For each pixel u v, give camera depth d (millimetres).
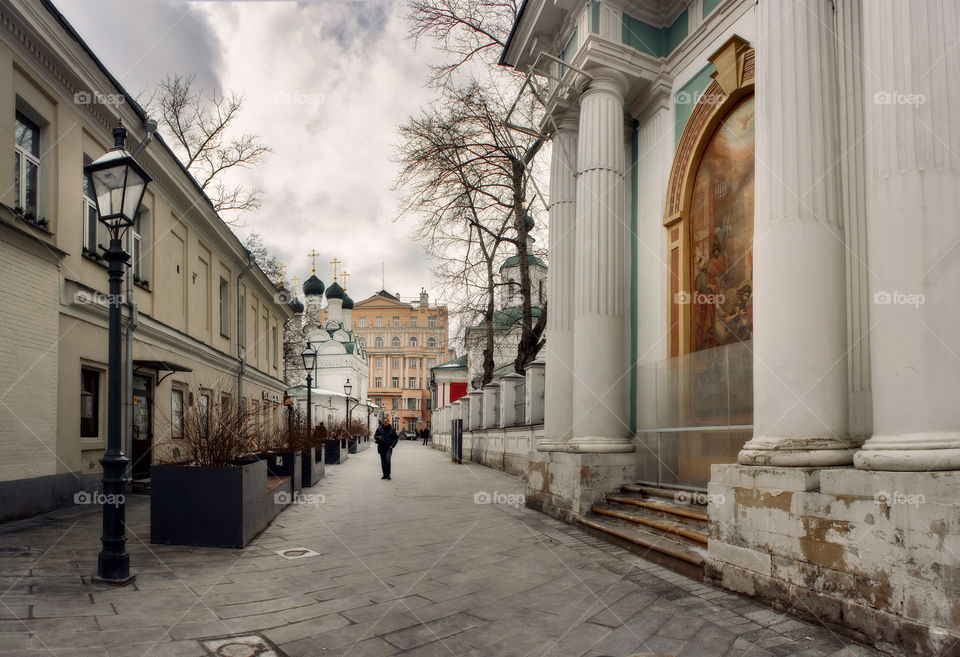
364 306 95625
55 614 4520
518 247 19969
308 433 15547
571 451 9766
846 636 4375
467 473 19906
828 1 5996
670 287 10195
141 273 14148
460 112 18188
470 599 5219
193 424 8016
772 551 5102
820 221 5539
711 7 9734
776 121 5816
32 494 9148
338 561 6637
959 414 4250
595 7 10359
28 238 9133
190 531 7289
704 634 4379
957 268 4355
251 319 24922
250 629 4375
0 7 8695
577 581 5863
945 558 3838
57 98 10242
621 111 10562
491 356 23766
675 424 9094
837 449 5113
